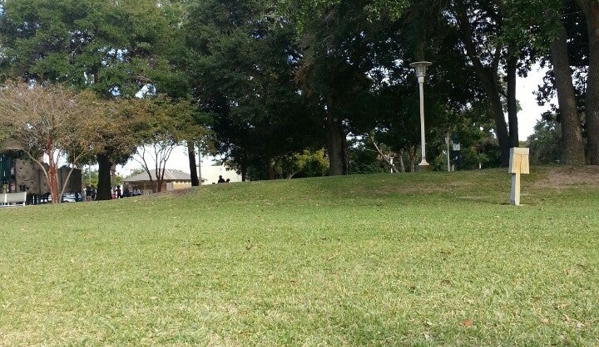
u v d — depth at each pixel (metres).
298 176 51.50
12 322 4.35
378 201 14.89
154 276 5.81
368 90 27.02
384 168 54.59
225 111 31.95
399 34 20.56
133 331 4.04
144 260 6.73
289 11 17.12
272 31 26.41
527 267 5.58
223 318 4.28
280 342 3.74
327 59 22.23
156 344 3.77
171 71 28.45
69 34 25.31
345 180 18.91
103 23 25.55
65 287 5.46
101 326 4.19
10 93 20.92
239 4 27.97
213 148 28.78
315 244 7.42
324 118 29.44
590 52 16.38
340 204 14.55
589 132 17.02
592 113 16.83
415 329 3.91
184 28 29.70
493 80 21.83
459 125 36.47
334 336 3.84
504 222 9.04
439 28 19.83
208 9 28.17
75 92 23.09
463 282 5.10
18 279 5.90
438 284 5.07
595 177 15.87
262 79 26.72
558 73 17.25
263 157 39.22
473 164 50.47
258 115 26.55
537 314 4.14
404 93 26.62
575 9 18.25
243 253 6.96
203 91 29.78
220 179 40.16
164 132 25.61
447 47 22.36
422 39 18.58
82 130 22.11
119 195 44.53
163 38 28.98
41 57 26.19
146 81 27.72
